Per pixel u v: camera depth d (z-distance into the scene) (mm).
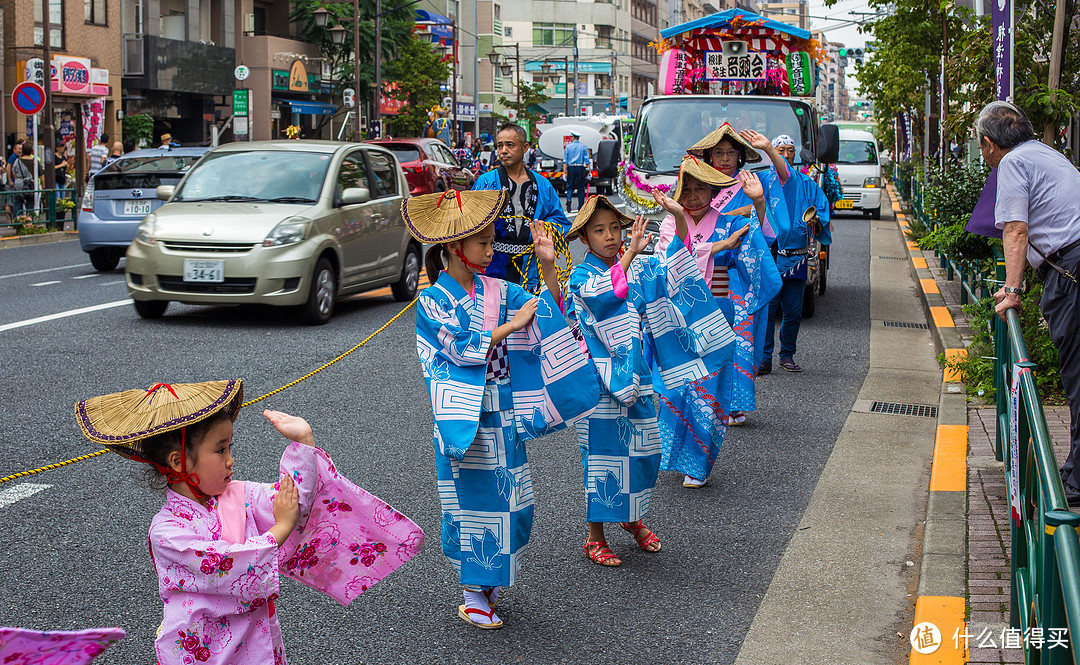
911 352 10195
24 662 2170
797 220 8672
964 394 7922
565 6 87188
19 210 21484
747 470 6434
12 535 5242
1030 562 3346
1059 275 5164
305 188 11625
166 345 9914
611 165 12250
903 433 7230
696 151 6629
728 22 12812
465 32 70938
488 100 76312
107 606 4469
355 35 37625
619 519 4902
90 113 31656
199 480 2848
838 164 27922
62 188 24047
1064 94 8062
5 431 6984
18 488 5910
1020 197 5141
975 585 4355
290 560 3219
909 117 30656
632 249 4746
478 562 4219
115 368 8883
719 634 4258
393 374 8914
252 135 39188
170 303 12570
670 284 5395
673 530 5453
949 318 10664
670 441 6043
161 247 10781
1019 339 4504
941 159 17000
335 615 4438
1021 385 3863
